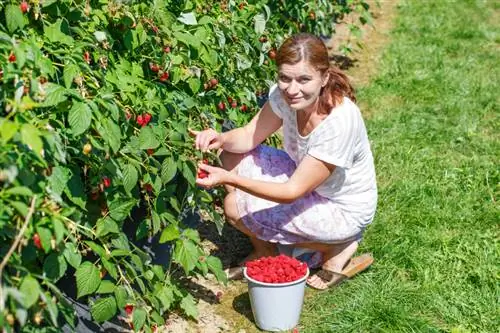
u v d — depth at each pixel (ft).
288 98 10.15
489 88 19.94
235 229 13.24
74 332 8.66
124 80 9.89
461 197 14.29
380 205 13.96
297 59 9.82
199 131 11.10
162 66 10.96
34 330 8.03
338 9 21.63
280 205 11.29
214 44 12.51
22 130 7.01
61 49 9.07
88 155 8.82
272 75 14.93
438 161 15.78
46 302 7.22
